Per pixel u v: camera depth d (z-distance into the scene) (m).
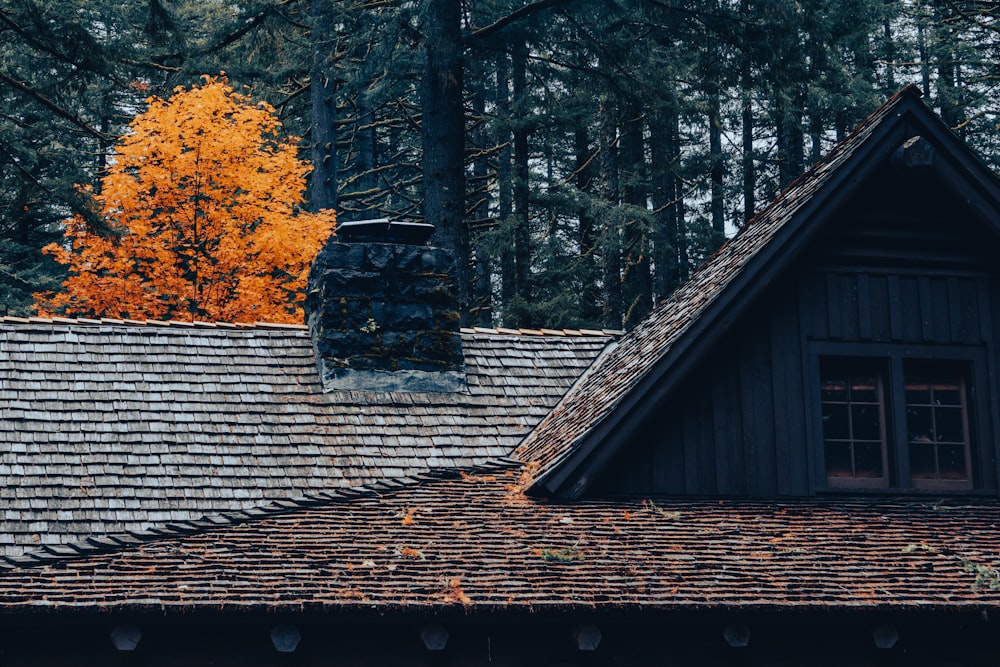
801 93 26.45
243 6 26.47
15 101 20.61
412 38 21.08
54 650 9.82
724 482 12.57
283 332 14.24
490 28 21.98
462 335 14.88
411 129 31.69
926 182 13.59
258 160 24.08
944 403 13.41
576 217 37.38
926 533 12.09
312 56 25.06
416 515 11.49
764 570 10.94
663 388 12.34
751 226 14.47
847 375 13.32
